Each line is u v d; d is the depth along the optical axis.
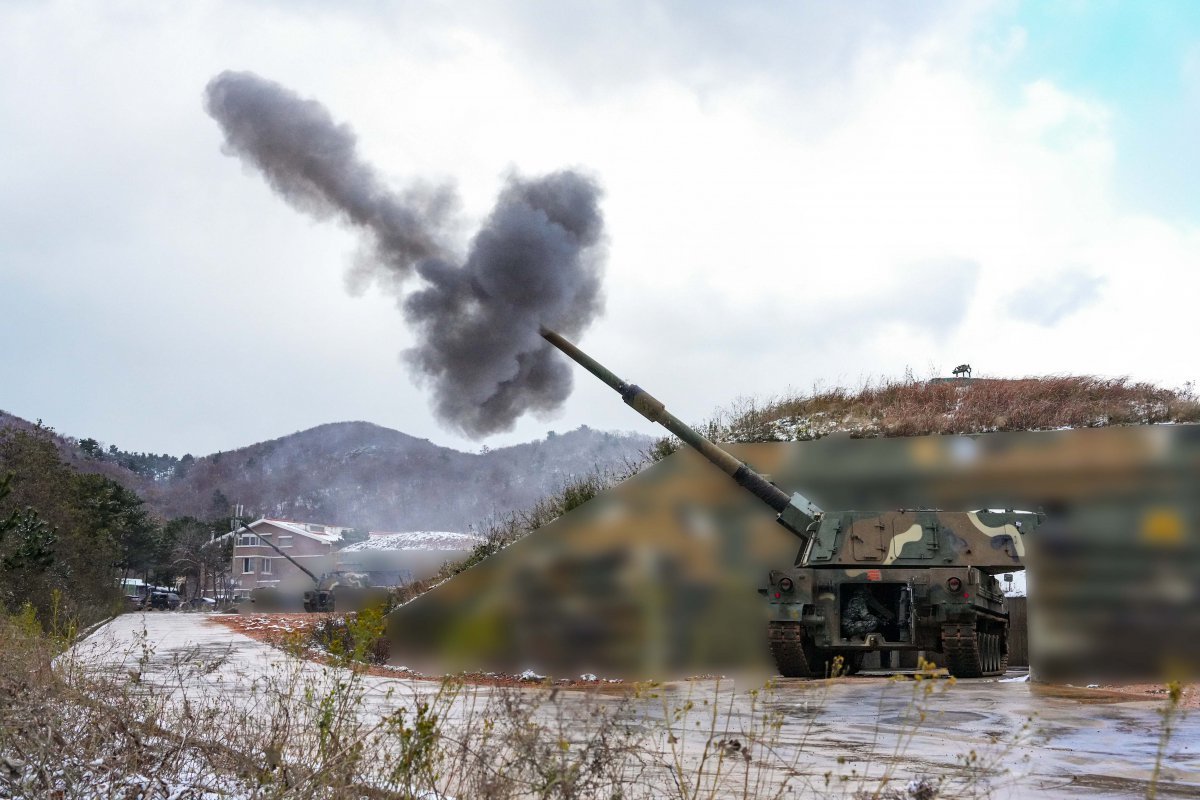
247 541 88.62
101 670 10.51
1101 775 7.58
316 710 7.77
